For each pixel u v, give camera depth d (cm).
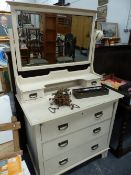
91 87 126
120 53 158
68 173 133
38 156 104
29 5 96
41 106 101
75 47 124
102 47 147
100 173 134
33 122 86
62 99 102
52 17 106
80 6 309
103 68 157
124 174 134
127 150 153
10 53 112
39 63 115
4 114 102
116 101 122
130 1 186
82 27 121
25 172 81
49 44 113
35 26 104
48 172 116
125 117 131
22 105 102
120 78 164
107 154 152
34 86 110
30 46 107
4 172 80
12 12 93
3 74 156
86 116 112
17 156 88
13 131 85
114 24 198
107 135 139
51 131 100
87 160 142
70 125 107
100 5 241
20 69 108
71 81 132
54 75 122
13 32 97
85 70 136
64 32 116
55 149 109
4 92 155
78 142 120
